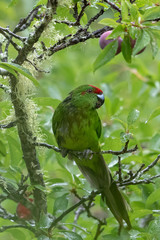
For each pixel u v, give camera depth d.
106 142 7.37
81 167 7.56
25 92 6.84
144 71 11.14
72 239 6.36
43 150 7.23
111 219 7.68
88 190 7.59
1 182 6.85
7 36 6.47
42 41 6.98
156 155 7.79
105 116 9.55
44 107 8.60
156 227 6.30
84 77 11.31
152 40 5.37
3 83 7.12
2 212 7.05
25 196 7.31
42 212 6.67
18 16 8.39
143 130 9.49
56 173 8.91
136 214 6.83
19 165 8.25
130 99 10.51
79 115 7.45
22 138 6.96
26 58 6.69
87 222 8.25
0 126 7.00
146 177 7.64
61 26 7.38
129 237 6.70
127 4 5.52
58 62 11.70
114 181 6.65
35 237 6.57
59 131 7.58
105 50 5.51
